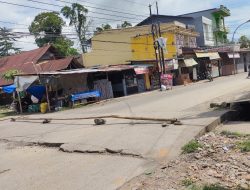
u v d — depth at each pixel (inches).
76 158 397.1
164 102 864.9
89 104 1087.0
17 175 359.9
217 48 2062.0
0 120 912.3
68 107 1039.6
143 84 1476.4
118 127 538.3
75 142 469.4
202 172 293.9
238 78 1603.1
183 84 1598.2
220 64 2076.8
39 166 383.9
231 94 842.8
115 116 634.8
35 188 311.3
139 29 1617.9
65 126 634.8
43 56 1533.0
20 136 592.7
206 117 531.2
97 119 593.3
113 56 1663.4
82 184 304.5
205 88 1177.4
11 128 718.5
